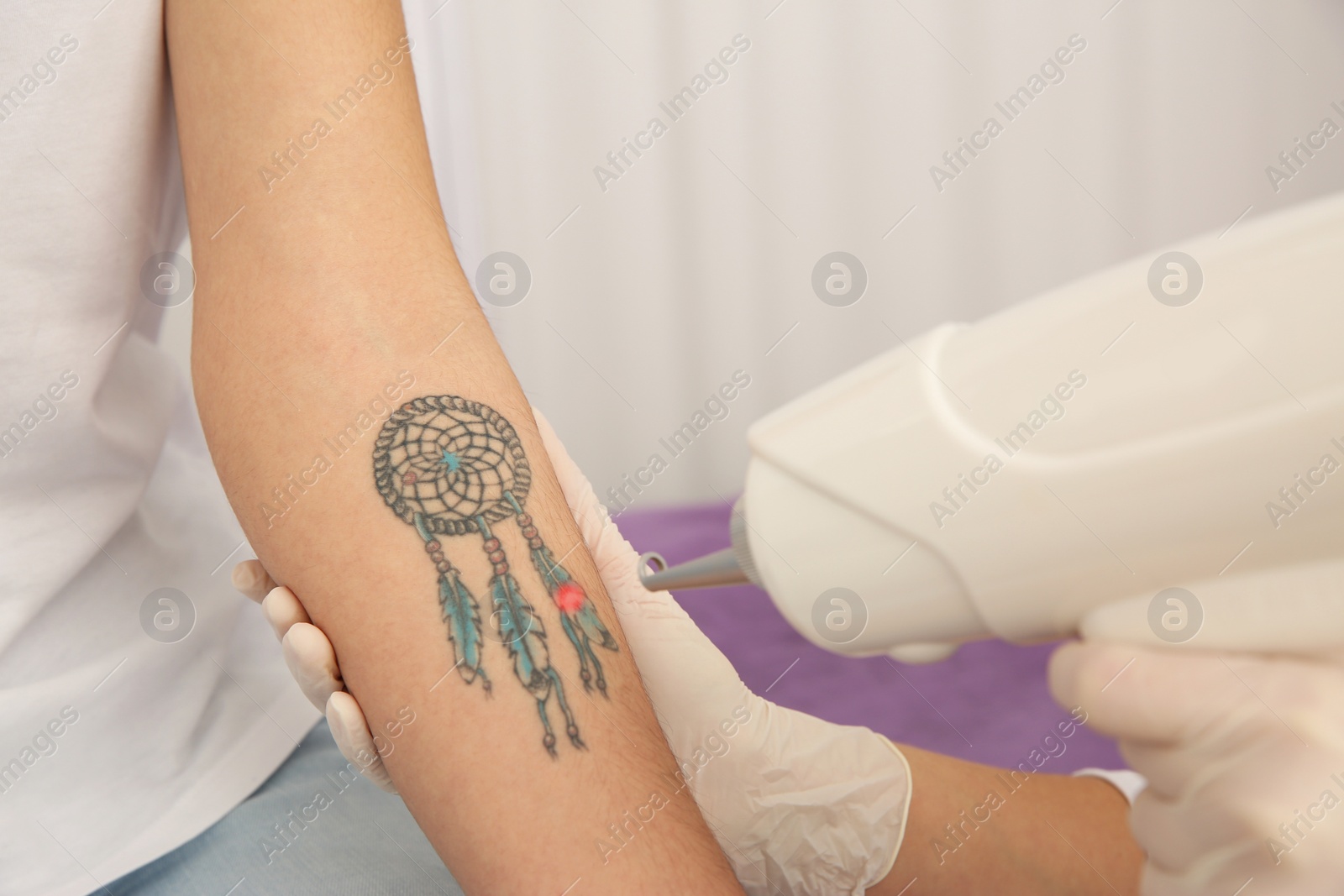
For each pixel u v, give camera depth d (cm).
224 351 59
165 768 81
